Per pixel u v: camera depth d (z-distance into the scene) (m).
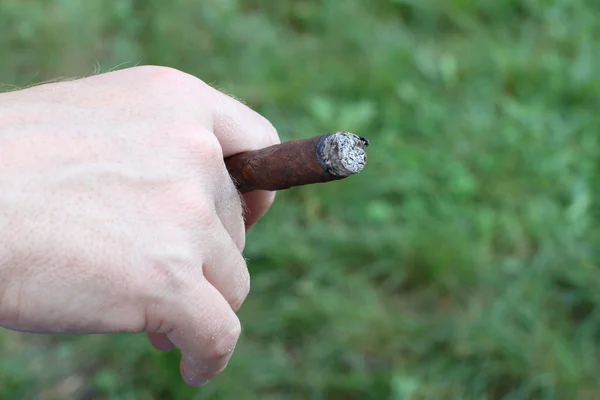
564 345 0.82
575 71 1.15
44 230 0.35
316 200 0.95
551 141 1.04
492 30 1.27
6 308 0.36
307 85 1.10
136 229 0.36
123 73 0.39
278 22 1.24
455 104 1.11
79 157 0.36
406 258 0.89
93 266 0.36
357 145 0.40
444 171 0.99
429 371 0.80
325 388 0.78
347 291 0.87
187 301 0.37
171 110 0.38
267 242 0.89
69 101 0.38
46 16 1.14
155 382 0.76
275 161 0.40
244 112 0.42
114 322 0.36
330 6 1.25
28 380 0.77
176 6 1.17
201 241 0.37
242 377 0.77
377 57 1.16
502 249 0.93
